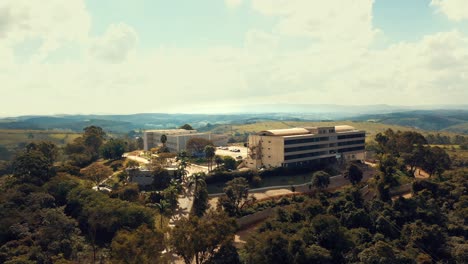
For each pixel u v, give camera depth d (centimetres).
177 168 14788
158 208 10281
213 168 16975
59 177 11806
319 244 8506
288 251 7612
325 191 13400
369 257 7562
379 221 9750
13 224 8225
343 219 10038
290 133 17750
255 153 17512
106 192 12444
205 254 8019
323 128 18375
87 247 8475
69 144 19512
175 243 7194
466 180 12375
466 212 9919
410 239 9025
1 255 7088
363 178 15788
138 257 6419
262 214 11444
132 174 13988
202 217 10638
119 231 7969
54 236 8000
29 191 10381
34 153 12925
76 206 10125
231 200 11394
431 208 10469
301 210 10456
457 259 8181
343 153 19062
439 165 15475
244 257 7738
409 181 14288
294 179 15575
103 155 18200
